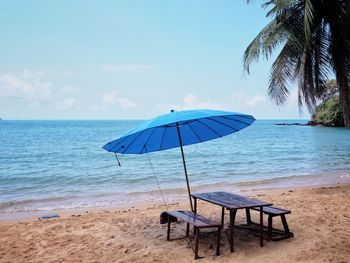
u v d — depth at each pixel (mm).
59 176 17609
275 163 22703
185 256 4805
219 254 4762
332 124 82750
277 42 9867
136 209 9422
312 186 13391
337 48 10016
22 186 14891
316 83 10805
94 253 5262
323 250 4719
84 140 53938
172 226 6551
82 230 6770
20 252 5566
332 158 24953
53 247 5734
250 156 28141
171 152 33250
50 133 80125
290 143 44719
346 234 5512
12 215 9289
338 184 13789
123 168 20984
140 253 5082
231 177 16484
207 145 44000
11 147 39281
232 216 4797
